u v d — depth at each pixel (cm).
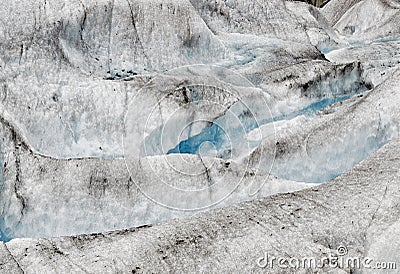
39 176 932
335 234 699
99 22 1226
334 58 1558
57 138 1027
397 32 1825
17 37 1100
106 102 1075
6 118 996
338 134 1030
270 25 1609
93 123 1059
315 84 1283
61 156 1009
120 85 1096
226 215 770
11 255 710
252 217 750
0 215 905
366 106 1044
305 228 712
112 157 1016
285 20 1653
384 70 1358
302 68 1302
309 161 1021
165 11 1317
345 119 1046
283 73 1288
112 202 913
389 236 677
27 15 1134
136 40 1258
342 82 1323
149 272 667
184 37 1320
